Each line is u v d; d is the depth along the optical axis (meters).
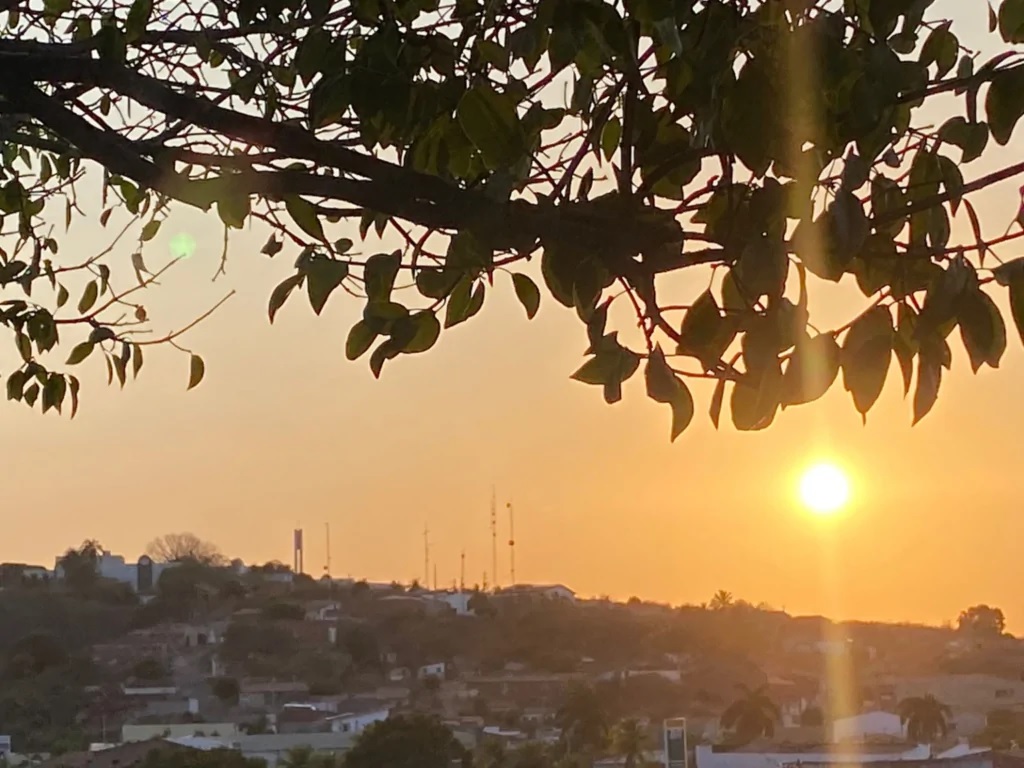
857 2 1.89
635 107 2.12
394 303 2.19
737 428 1.88
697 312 1.89
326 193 2.21
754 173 1.75
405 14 2.50
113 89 2.41
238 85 2.95
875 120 1.74
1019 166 1.83
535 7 2.43
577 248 2.05
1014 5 1.95
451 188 2.16
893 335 1.72
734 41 1.79
